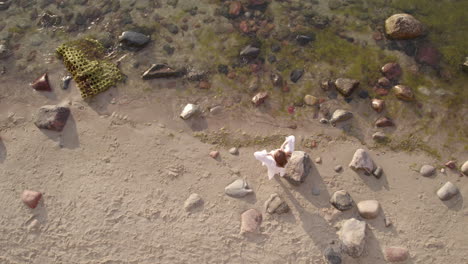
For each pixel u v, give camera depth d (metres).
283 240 5.88
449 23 7.81
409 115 6.89
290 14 8.22
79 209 6.33
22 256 6.04
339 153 6.59
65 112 7.17
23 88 7.66
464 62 7.29
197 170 6.57
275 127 6.93
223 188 6.38
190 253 5.88
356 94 7.14
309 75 7.41
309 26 8.02
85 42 8.11
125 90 7.47
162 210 6.24
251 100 7.23
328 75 7.39
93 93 7.34
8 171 6.77
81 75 7.43
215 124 7.03
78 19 8.52
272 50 7.77
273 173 5.98
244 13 8.30
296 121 6.96
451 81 7.20
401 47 7.61
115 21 8.41
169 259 5.87
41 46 8.20
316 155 6.61
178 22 8.30
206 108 7.19
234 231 5.99
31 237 6.17
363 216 5.97
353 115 6.93
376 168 6.35
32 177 6.68
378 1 8.26
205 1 8.56
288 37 7.91
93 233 6.12
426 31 7.75
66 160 6.80
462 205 6.03
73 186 6.54
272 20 8.16
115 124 7.11
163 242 5.99
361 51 7.62
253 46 7.78
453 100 6.98
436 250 5.73
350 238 5.69
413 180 6.29
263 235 5.93
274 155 5.67
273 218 6.05
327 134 6.80
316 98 7.14
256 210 6.12
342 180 6.33
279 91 7.29
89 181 6.57
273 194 6.19
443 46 7.55
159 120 7.12
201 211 6.19
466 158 6.42
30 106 7.43
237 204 6.21
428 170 6.32
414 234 5.86
